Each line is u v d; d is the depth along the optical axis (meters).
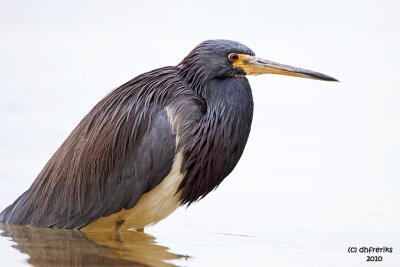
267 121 21.86
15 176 16.50
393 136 20.83
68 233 13.57
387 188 16.67
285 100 23.92
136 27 30.98
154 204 13.88
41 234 13.36
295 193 16.25
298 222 14.45
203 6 32.53
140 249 12.62
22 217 13.96
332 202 15.67
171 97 13.91
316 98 24.27
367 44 29.62
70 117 21.30
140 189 13.63
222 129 14.02
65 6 32.19
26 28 30.09
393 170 17.97
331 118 22.42
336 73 26.81
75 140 13.96
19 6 31.59
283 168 17.95
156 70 14.36
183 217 14.73
